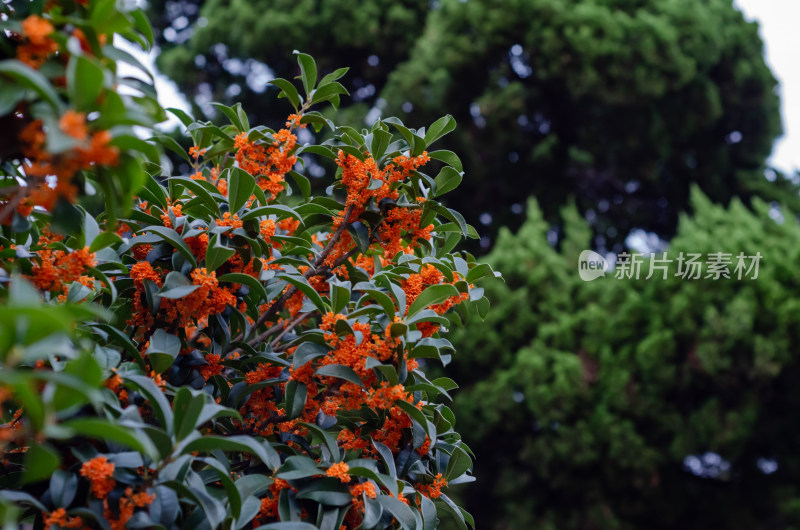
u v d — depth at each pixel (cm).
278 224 233
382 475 161
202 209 199
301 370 178
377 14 1293
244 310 214
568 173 1258
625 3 1241
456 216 204
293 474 160
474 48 1166
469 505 980
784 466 912
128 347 165
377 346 170
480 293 208
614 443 861
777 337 828
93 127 109
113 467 125
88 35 119
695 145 1273
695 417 860
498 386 921
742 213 937
